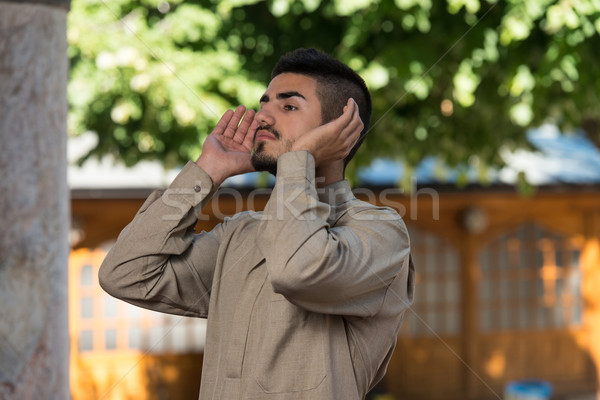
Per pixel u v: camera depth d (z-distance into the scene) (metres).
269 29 5.55
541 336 9.95
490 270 9.84
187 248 1.77
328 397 1.53
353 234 1.54
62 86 1.53
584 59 4.50
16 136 1.46
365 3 4.49
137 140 5.39
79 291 8.30
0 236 1.46
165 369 8.59
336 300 1.50
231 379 1.59
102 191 7.50
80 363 8.41
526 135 5.89
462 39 4.68
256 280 1.63
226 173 1.76
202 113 5.07
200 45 5.37
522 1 4.46
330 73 1.70
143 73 4.93
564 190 8.80
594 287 9.97
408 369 9.50
